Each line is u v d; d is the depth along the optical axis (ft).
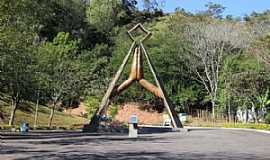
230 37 233.96
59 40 184.03
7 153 65.92
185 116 224.94
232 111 223.10
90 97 204.64
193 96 245.65
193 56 242.17
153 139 103.09
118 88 160.56
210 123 217.15
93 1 311.88
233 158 60.85
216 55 236.02
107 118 168.86
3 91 137.69
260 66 196.34
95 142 90.68
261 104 195.93
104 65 247.50
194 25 241.35
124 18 313.32
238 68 214.07
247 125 179.93
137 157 61.36
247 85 194.49
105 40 287.69
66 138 103.96
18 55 107.86
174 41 250.98
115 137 110.52
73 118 195.93
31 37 110.63
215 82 233.55
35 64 138.82
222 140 100.89
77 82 180.14
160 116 249.14
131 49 164.25
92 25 288.71
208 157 62.08
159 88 163.53
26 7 88.99
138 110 252.62
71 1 282.56
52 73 160.56
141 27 166.20
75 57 200.13
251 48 213.66
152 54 249.14
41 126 154.40
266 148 78.48
